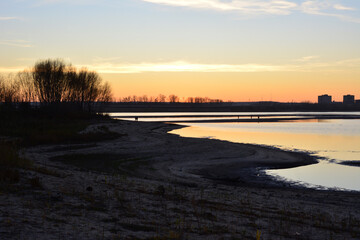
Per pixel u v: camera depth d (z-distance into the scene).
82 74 89.62
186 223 11.24
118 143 47.44
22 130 49.75
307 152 46.06
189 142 52.19
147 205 13.54
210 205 14.98
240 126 110.06
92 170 26.30
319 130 91.94
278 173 31.52
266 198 19.27
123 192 15.66
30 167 19.19
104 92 98.31
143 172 28.67
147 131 72.12
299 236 10.98
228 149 45.94
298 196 21.75
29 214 10.02
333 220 14.26
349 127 106.31
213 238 9.72
